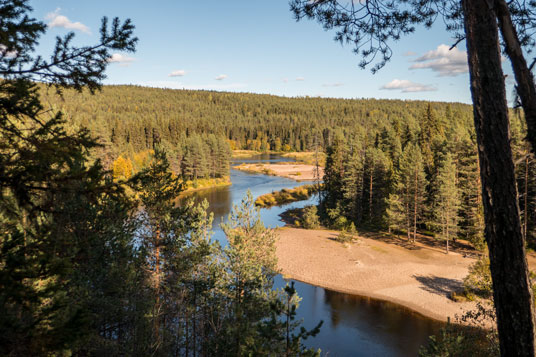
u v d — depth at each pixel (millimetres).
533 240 35469
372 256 36312
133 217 12977
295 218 54125
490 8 4129
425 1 6711
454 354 12398
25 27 4078
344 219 49938
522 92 4066
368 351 19703
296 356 8148
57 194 4336
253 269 15016
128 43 4770
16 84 3988
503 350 4289
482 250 36844
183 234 14500
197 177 87375
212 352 11852
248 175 103250
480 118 4250
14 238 4133
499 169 4145
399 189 44688
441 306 25266
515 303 4129
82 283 8984
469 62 4355
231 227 17828
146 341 10719
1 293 3508
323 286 29516
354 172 51438
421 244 40906
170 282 13781
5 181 3895
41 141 4184
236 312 10031
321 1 6832
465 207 42562
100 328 10852
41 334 3525
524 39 6367
